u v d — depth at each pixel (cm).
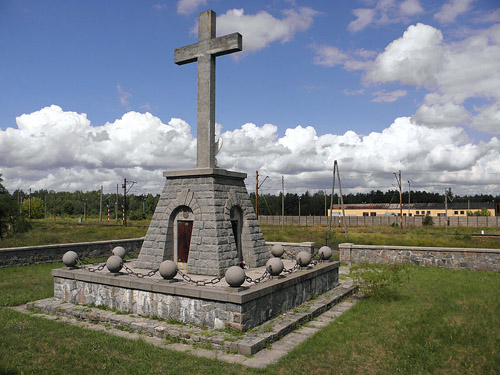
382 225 5800
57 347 707
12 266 1595
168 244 1118
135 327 812
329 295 1124
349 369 625
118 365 630
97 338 754
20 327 813
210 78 1130
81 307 954
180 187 1116
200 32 1152
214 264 998
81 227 4478
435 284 1298
